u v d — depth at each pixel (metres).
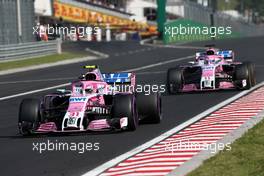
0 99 74.38
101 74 48.06
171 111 54.47
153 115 46.78
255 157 31.88
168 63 121.62
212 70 65.62
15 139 43.66
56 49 155.12
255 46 156.88
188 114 51.84
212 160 31.75
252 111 49.41
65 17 199.00
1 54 127.56
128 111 43.09
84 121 42.91
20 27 144.75
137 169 31.34
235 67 66.31
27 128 43.62
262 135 37.53
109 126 42.47
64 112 45.03
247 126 42.12
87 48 177.50
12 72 117.50
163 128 44.97
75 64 132.88
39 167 33.66
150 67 113.25
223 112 50.94
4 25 138.25
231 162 31.03
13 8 143.12
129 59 139.12
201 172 29.31
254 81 68.81
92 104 43.94
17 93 80.50
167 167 31.33
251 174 28.52
